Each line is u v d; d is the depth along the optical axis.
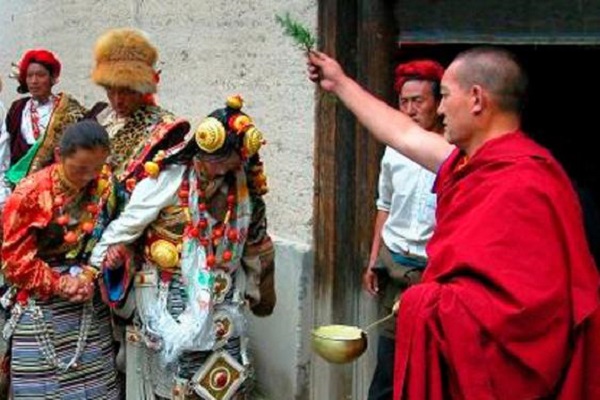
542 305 2.25
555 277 2.28
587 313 2.31
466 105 2.52
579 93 5.57
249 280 3.79
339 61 4.25
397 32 4.09
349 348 2.84
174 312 3.58
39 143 5.21
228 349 3.68
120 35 4.11
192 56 5.52
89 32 7.01
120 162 4.09
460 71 2.53
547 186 2.33
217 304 3.61
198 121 5.49
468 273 2.35
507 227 2.30
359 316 4.34
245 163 3.56
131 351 3.73
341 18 4.23
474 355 2.31
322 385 4.48
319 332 2.91
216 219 3.57
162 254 3.52
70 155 3.42
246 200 3.63
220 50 5.23
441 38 3.87
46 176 3.50
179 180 3.51
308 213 4.51
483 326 2.29
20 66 5.80
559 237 2.32
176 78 5.70
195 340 3.49
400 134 2.91
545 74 5.53
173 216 3.53
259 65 4.87
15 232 3.43
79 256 3.62
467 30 3.75
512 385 2.31
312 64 3.05
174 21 5.69
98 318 3.70
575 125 5.62
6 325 3.61
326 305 4.41
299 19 4.45
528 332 2.28
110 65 4.07
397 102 4.15
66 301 3.57
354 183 4.32
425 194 3.55
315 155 4.42
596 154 5.62
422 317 2.41
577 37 3.39
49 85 5.79
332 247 4.38
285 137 4.67
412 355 2.45
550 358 2.30
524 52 5.30
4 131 5.74
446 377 2.43
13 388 3.60
